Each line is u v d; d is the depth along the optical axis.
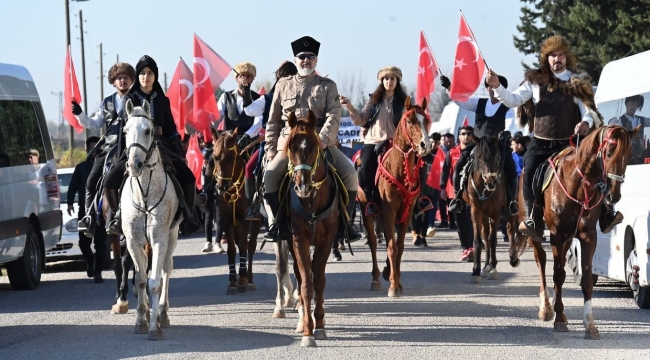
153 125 11.49
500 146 16.53
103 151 13.86
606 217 11.48
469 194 16.53
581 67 46.91
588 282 11.19
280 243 12.92
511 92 12.28
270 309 13.77
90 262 18.45
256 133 15.99
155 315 11.39
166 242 11.51
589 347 10.60
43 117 18.55
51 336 11.79
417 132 14.41
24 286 16.95
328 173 11.17
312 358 10.17
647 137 13.34
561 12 55.50
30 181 17.23
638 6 38.84
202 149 24.36
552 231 11.65
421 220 23.06
